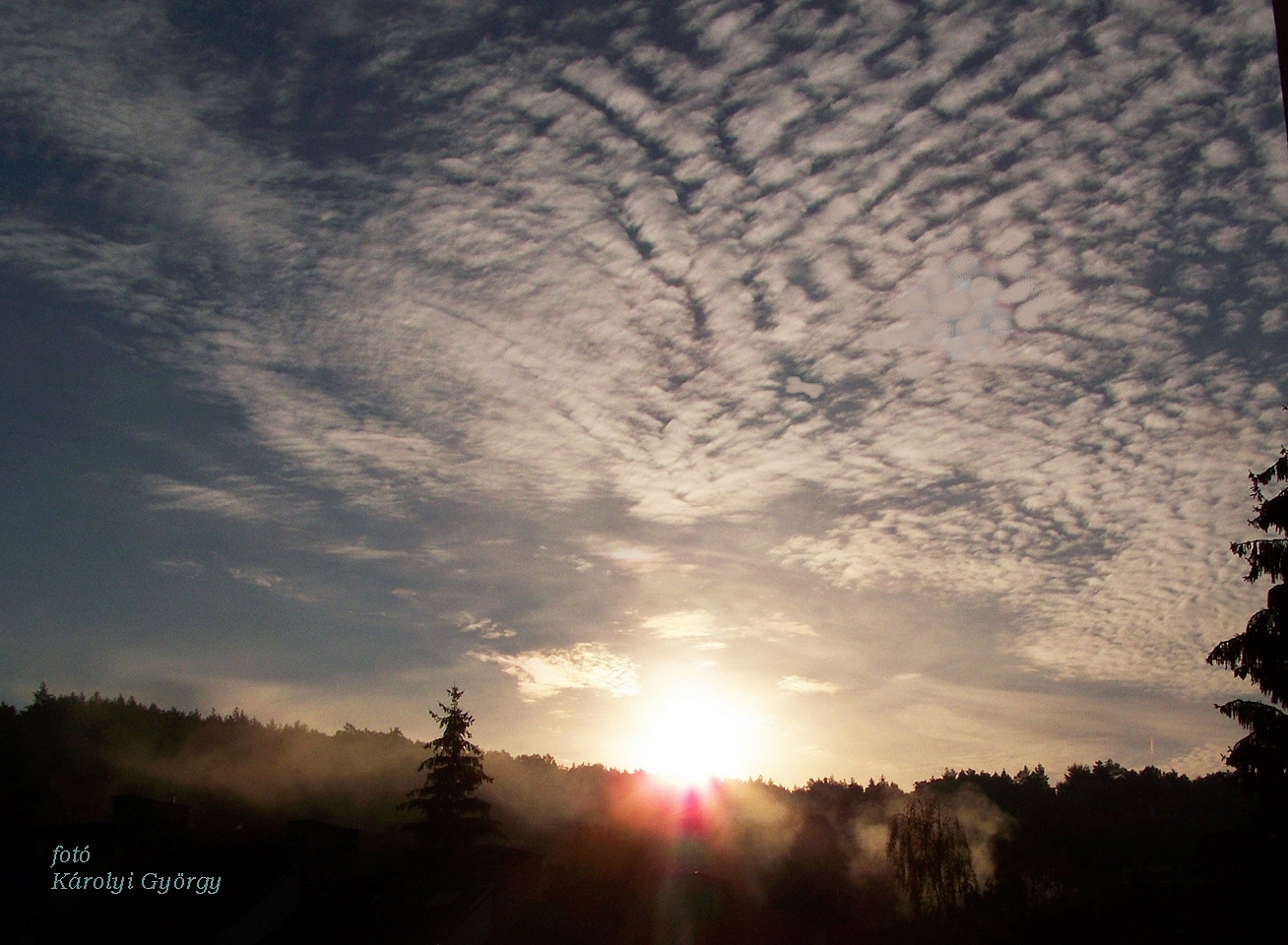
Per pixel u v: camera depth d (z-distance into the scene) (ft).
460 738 175.32
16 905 125.49
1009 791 297.74
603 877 165.89
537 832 229.45
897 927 179.01
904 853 191.72
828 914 174.50
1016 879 175.32
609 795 264.11
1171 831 222.28
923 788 204.44
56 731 260.42
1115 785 279.49
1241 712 68.74
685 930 154.40
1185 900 73.10
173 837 154.92
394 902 142.92
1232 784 70.33
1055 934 143.74
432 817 169.68
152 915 129.80
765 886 185.37
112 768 260.01
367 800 273.75
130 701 297.33
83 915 130.72
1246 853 67.62
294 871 139.23
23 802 223.30
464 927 136.15
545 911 153.38
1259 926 65.26
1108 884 145.89
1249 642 68.85
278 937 131.13
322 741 323.78
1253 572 70.03
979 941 162.71
